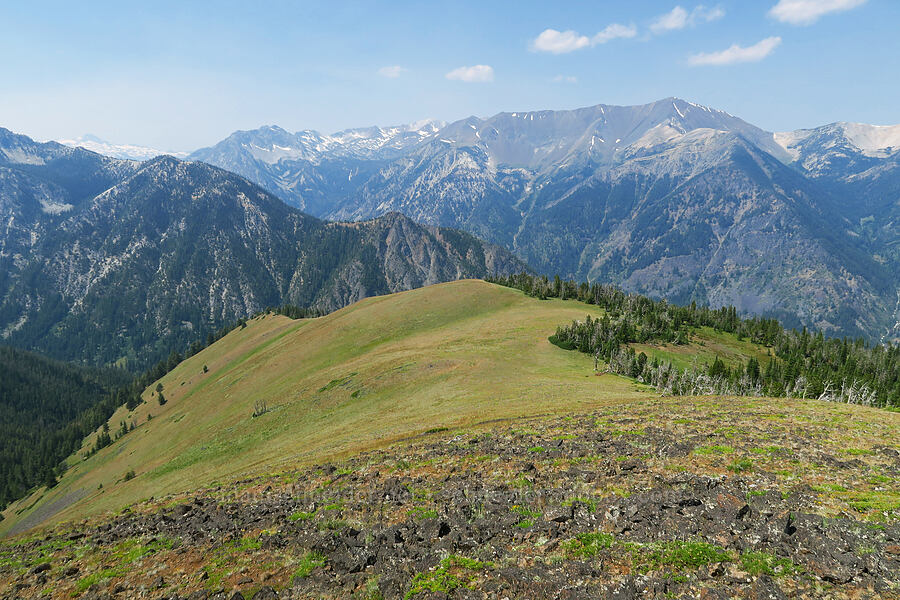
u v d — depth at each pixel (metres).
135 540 27.94
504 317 155.75
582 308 174.88
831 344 170.12
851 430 32.28
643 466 26.38
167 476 86.12
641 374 98.06
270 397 113.94
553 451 32.44
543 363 100.00
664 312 178.88
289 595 17.81
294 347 163.62
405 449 43.66
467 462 33.81
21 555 29.94
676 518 18.19
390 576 17.55
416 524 21.84
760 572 14.48
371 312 176.62
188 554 23.84
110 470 141.25
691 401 51.06
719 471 24.61
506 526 20.19
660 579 14.68
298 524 25.61
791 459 25.52
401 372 97.06
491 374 88.19
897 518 17.00
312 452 58.81
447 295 186.00
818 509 18.33
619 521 18.81
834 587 13.52
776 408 42.06
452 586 16.14
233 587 19.12
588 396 66.25
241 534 25.47
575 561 16.48
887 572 13.57
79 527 40.28
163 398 198.50
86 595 21.20
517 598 15.09
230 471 67.00
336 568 19.14
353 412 82.75
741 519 17.86
